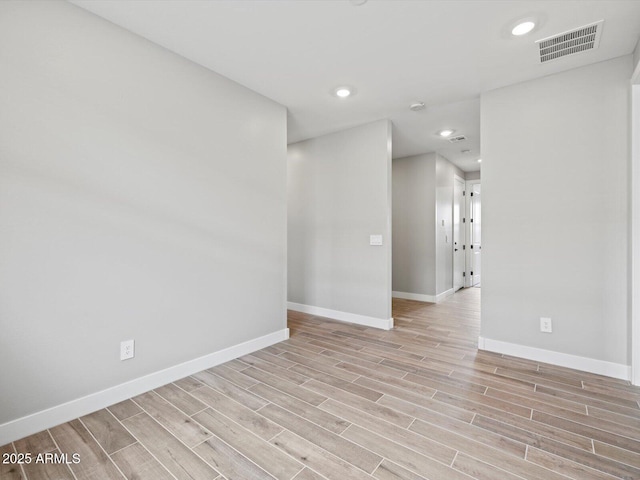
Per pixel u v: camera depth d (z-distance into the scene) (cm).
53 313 171
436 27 199
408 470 140
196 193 239
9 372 157
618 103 230
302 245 435
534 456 149
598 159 238
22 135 160
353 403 197
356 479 135
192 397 204
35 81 164
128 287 201
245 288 278
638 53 210
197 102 239
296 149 441
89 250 184
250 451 153
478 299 529
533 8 182
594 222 239
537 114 262
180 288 230
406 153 514
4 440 156
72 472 139
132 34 202
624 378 229
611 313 234
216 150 253
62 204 173
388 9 183
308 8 182
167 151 221
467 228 661
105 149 190
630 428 171
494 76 260
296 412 187
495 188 280
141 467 142
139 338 207
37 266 165
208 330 249
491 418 180
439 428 171
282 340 316
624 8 181
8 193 156
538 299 262
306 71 252
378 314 364
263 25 197
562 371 243
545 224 258
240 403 197
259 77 261
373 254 367
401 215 543
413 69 249
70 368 178
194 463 145
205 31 203
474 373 240
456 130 395
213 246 251
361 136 375
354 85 276
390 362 263
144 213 208
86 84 182
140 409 189
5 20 155
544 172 258
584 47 219
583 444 158
